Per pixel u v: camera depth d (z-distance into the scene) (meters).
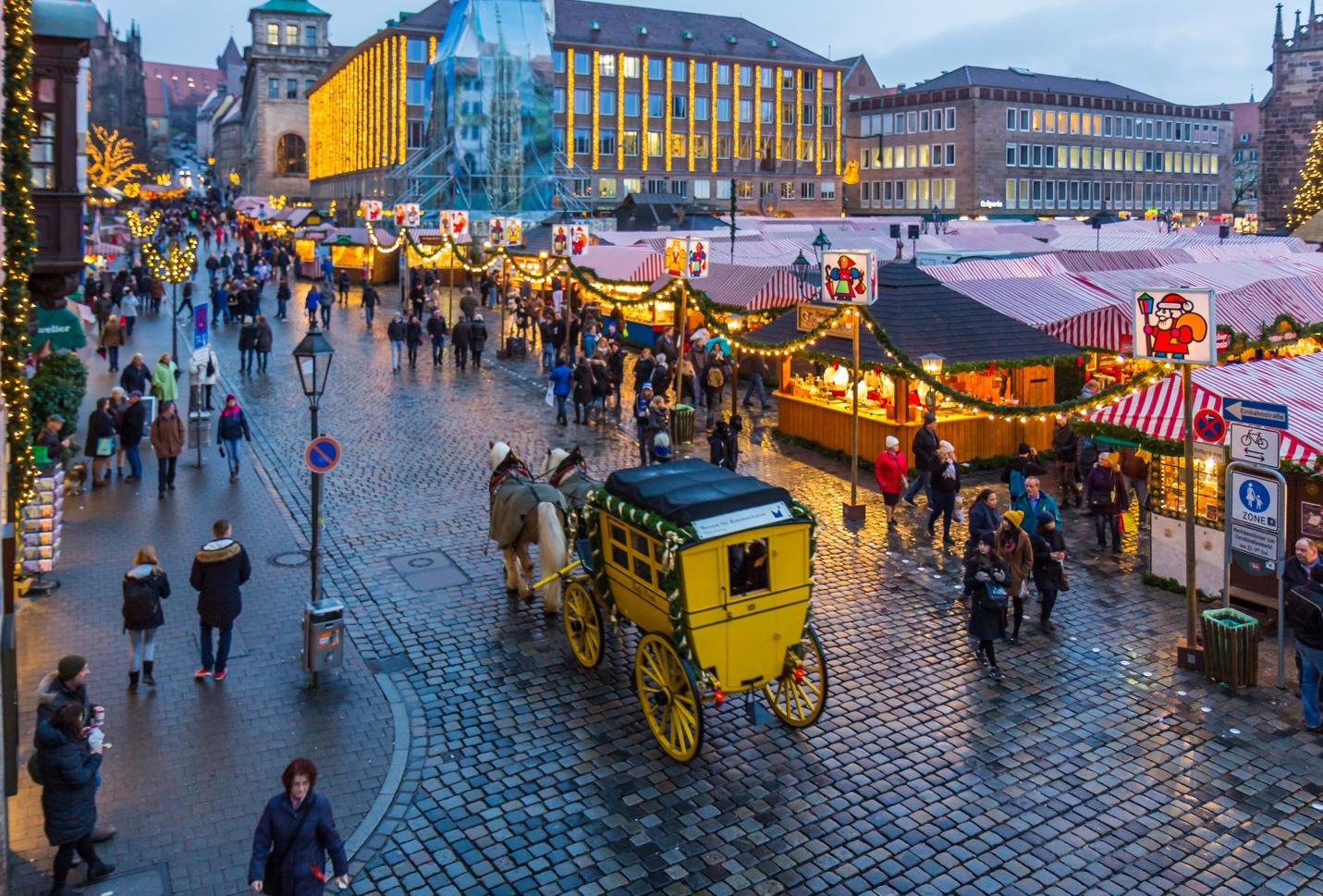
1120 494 18.25
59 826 8.82
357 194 117.88
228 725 11.95
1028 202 118.69
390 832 10.05
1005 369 24.44
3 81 13.84
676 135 111.81
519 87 83.50
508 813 10.38
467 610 15.45
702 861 9.62
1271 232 71.38
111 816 10.16
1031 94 117.25
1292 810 10.38
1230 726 12.10
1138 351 13.77
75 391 23.47
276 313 50.09
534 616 15.28
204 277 63.00
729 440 22.39
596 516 12.84
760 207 116.50
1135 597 16.23
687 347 33.69
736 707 12.65
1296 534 14.96
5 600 11.64
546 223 64.56
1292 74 81.94
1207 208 137.00
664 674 11.60
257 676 13.19
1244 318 29.39
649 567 11.71
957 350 24.17
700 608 10.99
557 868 9.53
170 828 9.98
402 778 10.98
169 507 20.36
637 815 10.35
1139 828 10.09
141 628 12.58
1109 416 17.47
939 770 11.14
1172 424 16.66
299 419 28.06
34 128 16.95
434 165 86.19
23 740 11.55
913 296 25.92
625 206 68.31
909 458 23.36
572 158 106.50
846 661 13.85
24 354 16.36
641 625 12.24
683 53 110.81
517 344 38.91
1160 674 13.45
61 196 20.92
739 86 114.75
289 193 157.75
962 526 19.75
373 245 59.12
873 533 19.38
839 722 12.21
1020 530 14.54
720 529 11.00
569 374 28.28
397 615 15.26
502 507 15.64
